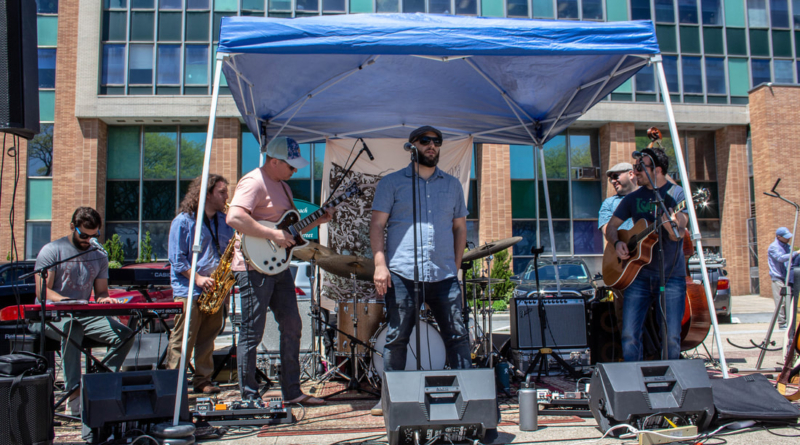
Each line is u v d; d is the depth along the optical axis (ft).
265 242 12.25
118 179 51.57
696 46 55.98
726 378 11.26
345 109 17.47
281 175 12.80
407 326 11.71
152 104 50.06
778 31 57.16
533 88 16.33
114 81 50.83
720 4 56.54
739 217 56.08
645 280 12.59
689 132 58.03
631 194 13.70
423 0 52.49
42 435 9.07
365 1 52.13
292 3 51.72
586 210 54.54
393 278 11.77
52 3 51.98
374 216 12.03
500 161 52.70
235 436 10.66
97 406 9.43
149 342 14.98
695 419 10.02
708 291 11.71
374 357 15.05
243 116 16.30
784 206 52.80
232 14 51.52
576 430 10.47
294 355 13.43
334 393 14.74
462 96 16.85
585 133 55.31
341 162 19.22
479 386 9.23
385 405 9.39
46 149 50.72
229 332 32.55
